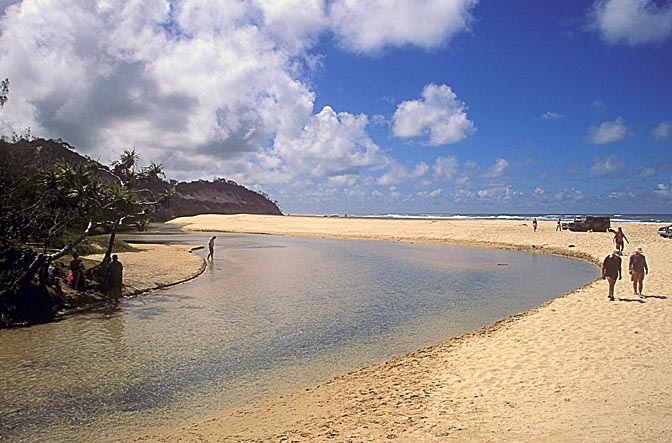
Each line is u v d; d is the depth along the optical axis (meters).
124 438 7.60
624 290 18.03
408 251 42.88
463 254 40.16
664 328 12.25
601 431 6.50
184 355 12.05
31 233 19.27
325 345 12.96
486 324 15.23
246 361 11.58
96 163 21.53
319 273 28.12
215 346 12.84
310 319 16.06
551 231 56.66
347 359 11.70
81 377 10.44
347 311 17.36
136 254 31.69
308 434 7.24
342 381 9.95
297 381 10.17
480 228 64.94
